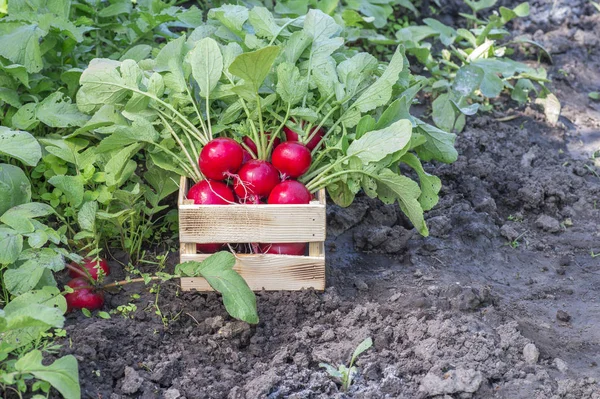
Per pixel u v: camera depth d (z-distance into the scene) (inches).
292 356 62.0
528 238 71.9
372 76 68.0
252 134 65.9
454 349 62.1
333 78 66.4
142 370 60.6
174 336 62.9
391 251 69.6
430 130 68.2
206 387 60.2
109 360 60.7
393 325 63.6
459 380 60.2
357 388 60.4
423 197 66.3
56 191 65.7
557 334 64.4
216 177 64.4
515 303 66.4
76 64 72.3
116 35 76.4
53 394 58.4
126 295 64.7
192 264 62.9
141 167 71.4
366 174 64.5
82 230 66.3
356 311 64.0
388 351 62.1
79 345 60.4
